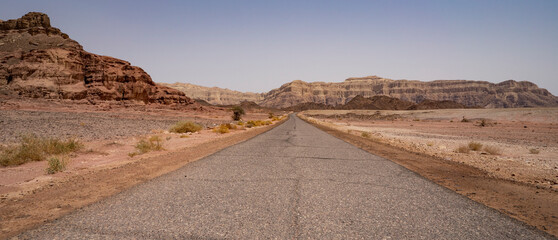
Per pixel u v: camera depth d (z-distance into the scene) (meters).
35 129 17.97
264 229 2.92
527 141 20.64
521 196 4.58
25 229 2.92
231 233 2.82
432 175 6.21
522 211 3.76
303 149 10.64
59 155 8.77
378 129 34.50
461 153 11.83
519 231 3.01
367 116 117.06
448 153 11.21
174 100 96.81
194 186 4.75
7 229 2.92
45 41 85.88
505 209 3.84
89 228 2.92
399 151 10.99
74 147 10.02
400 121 72.19
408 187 4.93
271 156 8.57
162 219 3.19
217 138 16.02
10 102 49.53
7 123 20.25
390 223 3.16
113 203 3.79
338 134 21.19
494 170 7.32
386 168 6.83
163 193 4.30
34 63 71.44
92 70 79.62
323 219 3.25
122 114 52.69
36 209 3.59
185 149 10.52
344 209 3.63
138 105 75.88
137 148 10.80
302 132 22.38
